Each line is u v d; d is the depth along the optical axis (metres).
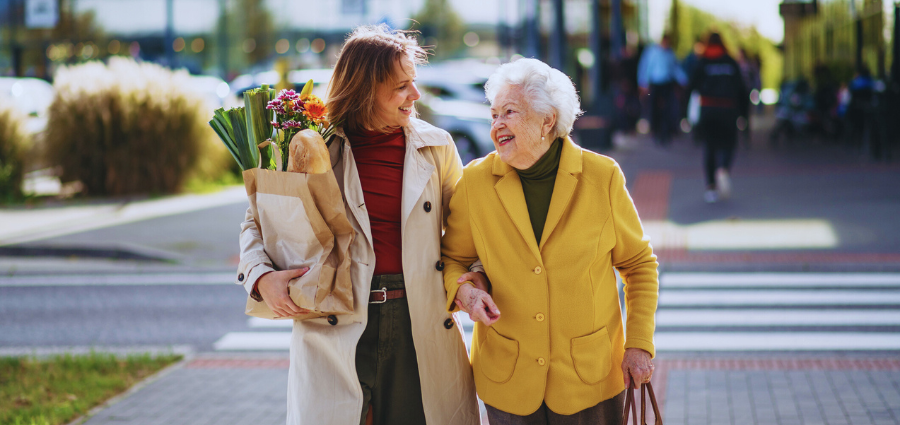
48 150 13.95
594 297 2.69
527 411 2.68
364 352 2.78
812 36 27.83
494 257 2.73
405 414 2.87
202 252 9.82
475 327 2.94
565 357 2.66
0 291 8.36
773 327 6.46
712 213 10.91
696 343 6.10
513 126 2.60
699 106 11.40
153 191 14.12
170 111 14.17
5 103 14.53
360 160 2.83
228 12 43.06
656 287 2.78
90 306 7.73
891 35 17.81
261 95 2.69
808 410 4.56
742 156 16.75
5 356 5.96
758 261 8.66
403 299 2.80
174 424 4.59
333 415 2.71
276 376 5.51
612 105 19.14
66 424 4.62
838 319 6.62
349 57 2.79
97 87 14.03
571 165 2.67
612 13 22.22
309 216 2.62
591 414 2.71
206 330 6.88
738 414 4.53
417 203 2.81
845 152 16.70
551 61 18.41
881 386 4.93
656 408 2.67
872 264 8.36
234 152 2.72
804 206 11.08
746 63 19.81
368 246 2.74
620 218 2.71
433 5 39.56
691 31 45.41
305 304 2.60
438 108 14.07
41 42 41.12
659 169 14.95
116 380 5.35
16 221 11.72
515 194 2.69
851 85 17.09
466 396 2.92
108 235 10.59
